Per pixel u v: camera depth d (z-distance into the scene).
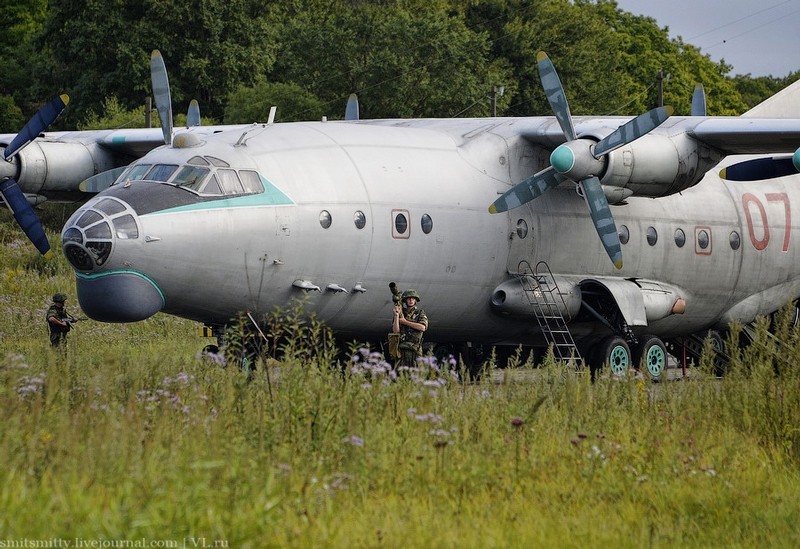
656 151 72.62
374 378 45.34
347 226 66.25
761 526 34.94
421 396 44.62
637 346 81.94
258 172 64.44
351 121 86.38
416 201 69.75
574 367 62.41
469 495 35.62
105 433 33.69
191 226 60.72
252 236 62.59
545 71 72.50
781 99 98.38
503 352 84.88
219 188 62.66
